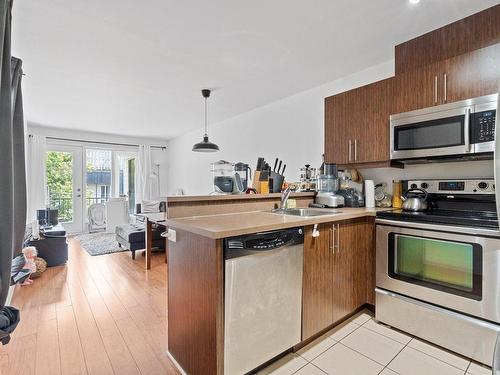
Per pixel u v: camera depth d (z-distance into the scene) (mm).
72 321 2162
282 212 2234
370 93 2389
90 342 1876
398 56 2406
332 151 2680
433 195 2246
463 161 2201
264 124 4199
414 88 2113
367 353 1751
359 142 2463
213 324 1321
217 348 1313
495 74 1731
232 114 4699
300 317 1717
